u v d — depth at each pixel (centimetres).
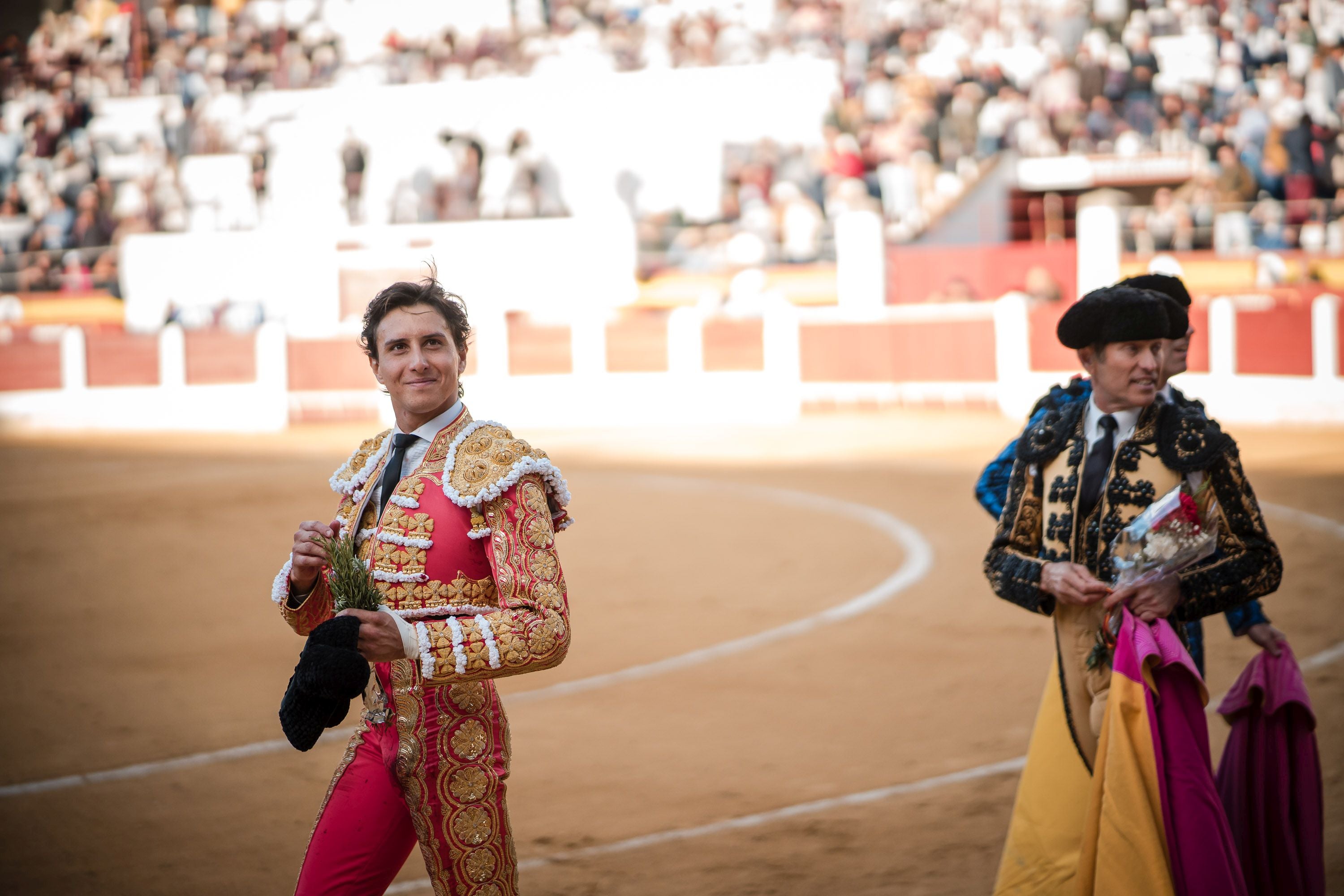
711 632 952
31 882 545
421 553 342
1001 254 2566
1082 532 400
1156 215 2528
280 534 1402
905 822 577
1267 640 435
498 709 355
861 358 2431
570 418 2531
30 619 1051
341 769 354
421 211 2997
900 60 3042
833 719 736
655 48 3200
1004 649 870
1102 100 2805
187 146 3288
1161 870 361
